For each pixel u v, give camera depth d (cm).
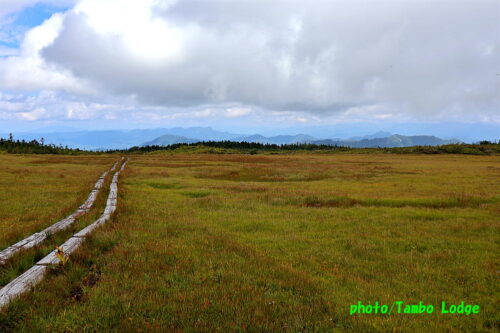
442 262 823
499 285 671
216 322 460
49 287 546
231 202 1791
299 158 8694
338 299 565
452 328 486
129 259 718
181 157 9356
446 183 2884
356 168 4778
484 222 1297
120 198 1780
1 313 438
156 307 494
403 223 1295
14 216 1288
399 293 623
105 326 437
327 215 1458
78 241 809
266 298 551
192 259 745
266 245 961
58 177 2986
